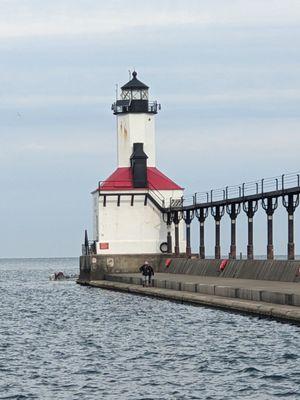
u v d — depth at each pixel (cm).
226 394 8400
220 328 12900
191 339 11981
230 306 14925
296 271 16675
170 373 9481
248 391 8475
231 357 10294
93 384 9006
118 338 12431
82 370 9781
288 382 8794
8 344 12100
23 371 9819
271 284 16162
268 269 18038
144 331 13150
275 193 18800
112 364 10106
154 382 9025
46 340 12475
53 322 15150
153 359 10388
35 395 8569
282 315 13000
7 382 9212
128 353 10906
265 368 9512
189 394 8456
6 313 17425
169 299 18250
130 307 17262
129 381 9112
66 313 16888
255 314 13888
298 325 12488
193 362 10094
